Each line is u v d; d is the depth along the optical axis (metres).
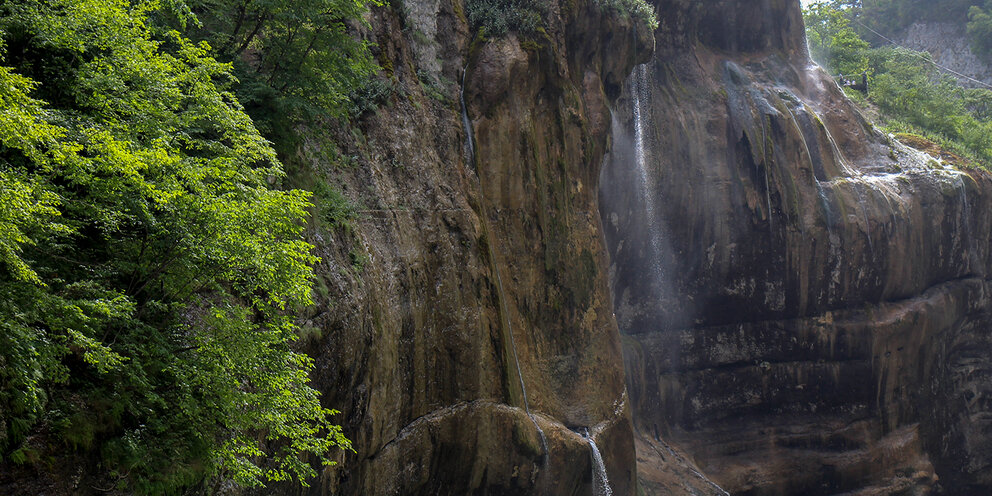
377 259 18.67
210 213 11.30
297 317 14.76
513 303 24.30
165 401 11.13
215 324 11.56
